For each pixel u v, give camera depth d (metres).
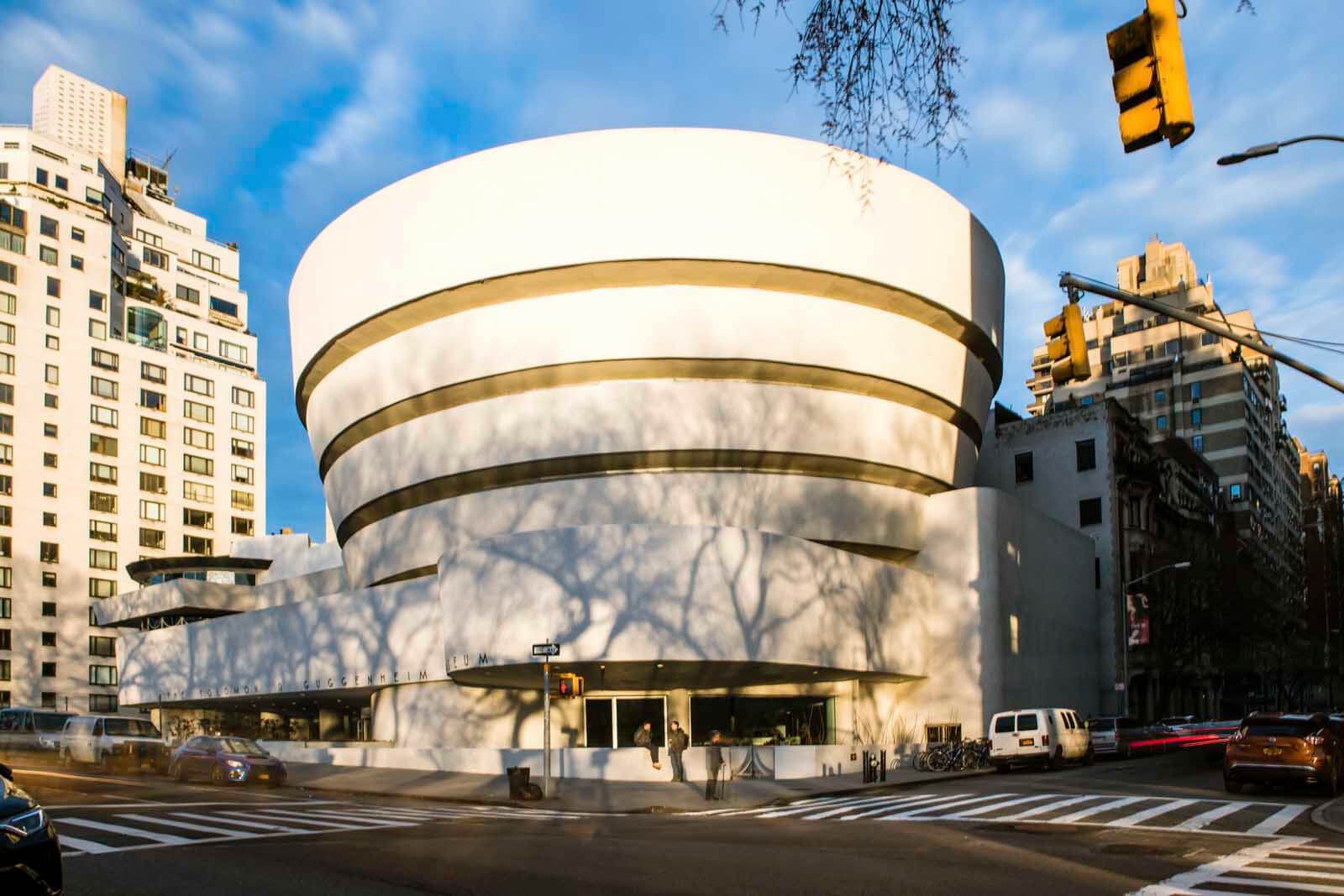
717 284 42.06
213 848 14.68
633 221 40.78
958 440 50.62
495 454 43.12
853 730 43.94
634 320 41.69
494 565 36.84
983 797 25.23
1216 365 115.38
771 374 43.03
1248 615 71.44
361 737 57.31
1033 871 13.17
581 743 42.34
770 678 40.75
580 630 35.22
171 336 112.62
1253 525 111.19
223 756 31.33
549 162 41.19
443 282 42.34
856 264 42.59
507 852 14.53
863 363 44.19
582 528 35.97
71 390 99.56
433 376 43.81
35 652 93.88
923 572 47.69
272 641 51.47
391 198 43.75
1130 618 54.47
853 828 18.92
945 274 46.00
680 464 42.75
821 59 10.66
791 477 43.84
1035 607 50.72
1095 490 62.81
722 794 27.94
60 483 97.62
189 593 64.88
